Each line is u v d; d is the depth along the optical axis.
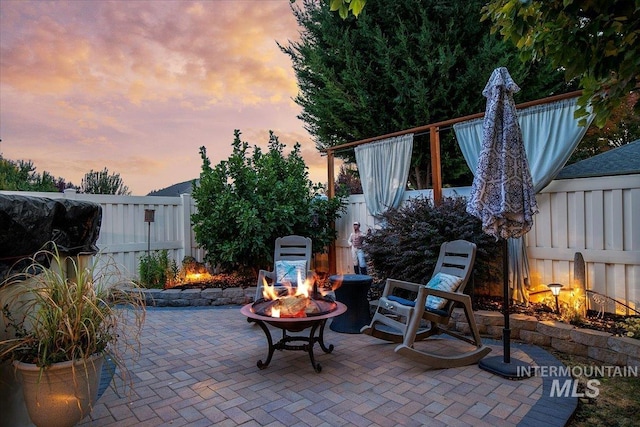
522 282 5.08
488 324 4.59
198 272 7.45
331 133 10.66
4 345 2.22
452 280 4.05
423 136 9.44
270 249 7.00
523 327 4.37
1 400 2.23
